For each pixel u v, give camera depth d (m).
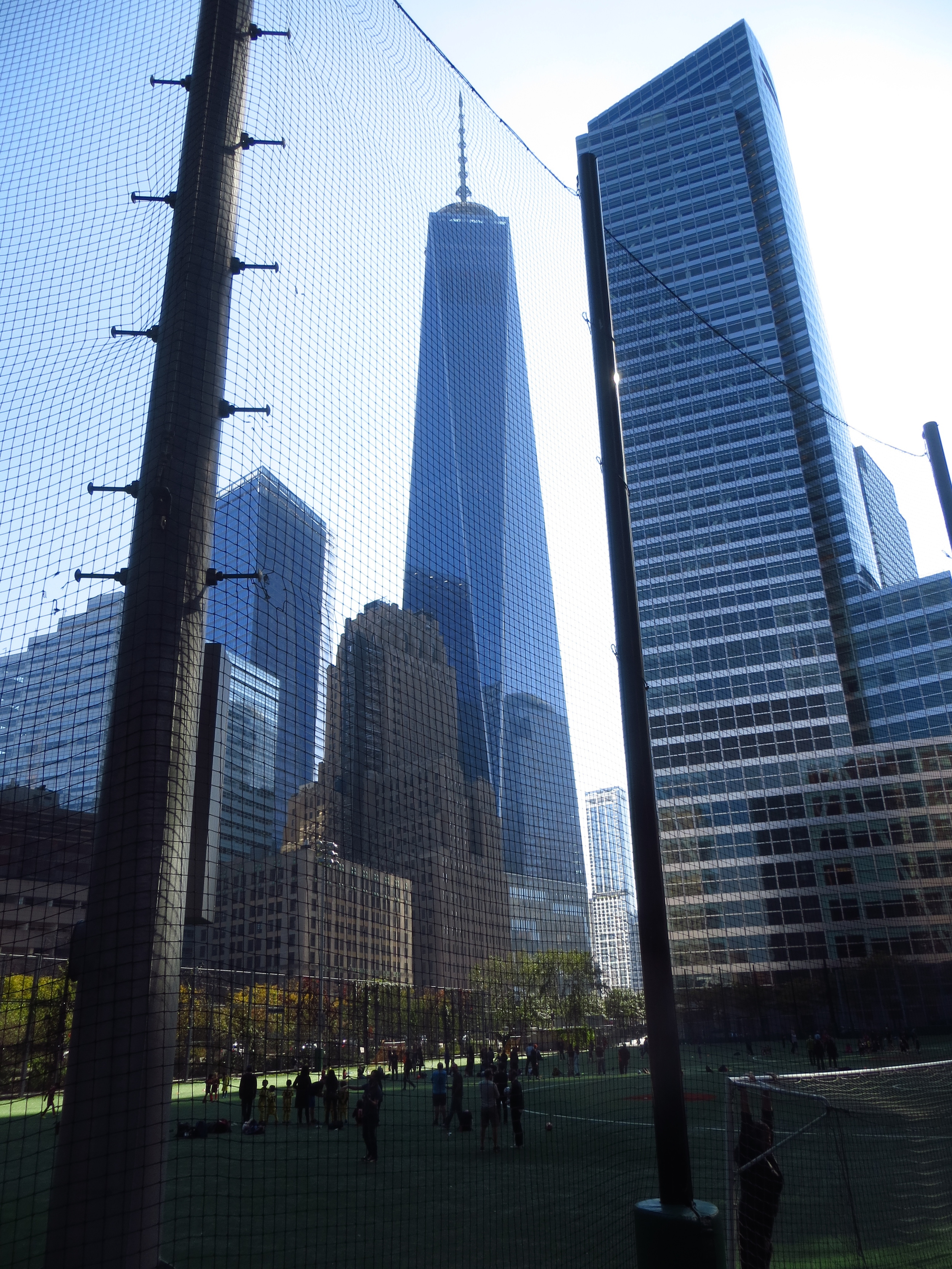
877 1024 69.62
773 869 78.31
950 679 82.31
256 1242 8.18
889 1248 7.34
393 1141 17.14
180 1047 25.86
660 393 103.31
